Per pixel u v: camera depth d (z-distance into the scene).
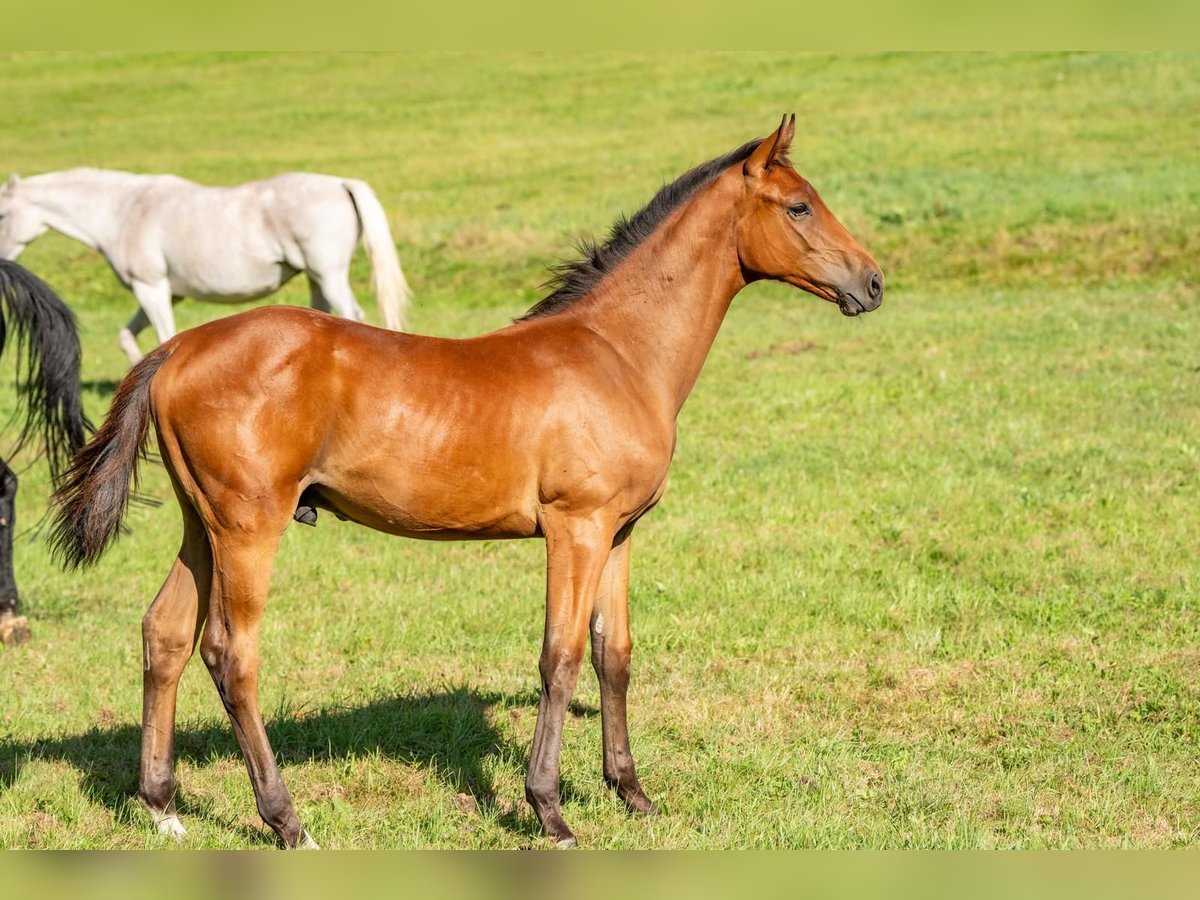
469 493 5.42
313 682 7.76
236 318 5.38
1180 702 7.13
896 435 12.77
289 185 14.00
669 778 6.38
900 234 21.52
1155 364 14.73
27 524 11.32
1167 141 26.56
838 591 8.98
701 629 8.44
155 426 5.41
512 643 8.36
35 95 42.00
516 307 20.64
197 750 6.85
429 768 6.49
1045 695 7.33
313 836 5.70
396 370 5.37
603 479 5.47
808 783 6.31
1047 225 20.94
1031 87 33.16
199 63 46.28
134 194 14.58
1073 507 10.39
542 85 39.97
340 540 10.77
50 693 7.58
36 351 7.28
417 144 33.94
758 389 14.76
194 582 5.62
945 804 6.08
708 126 33.28
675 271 5.88
